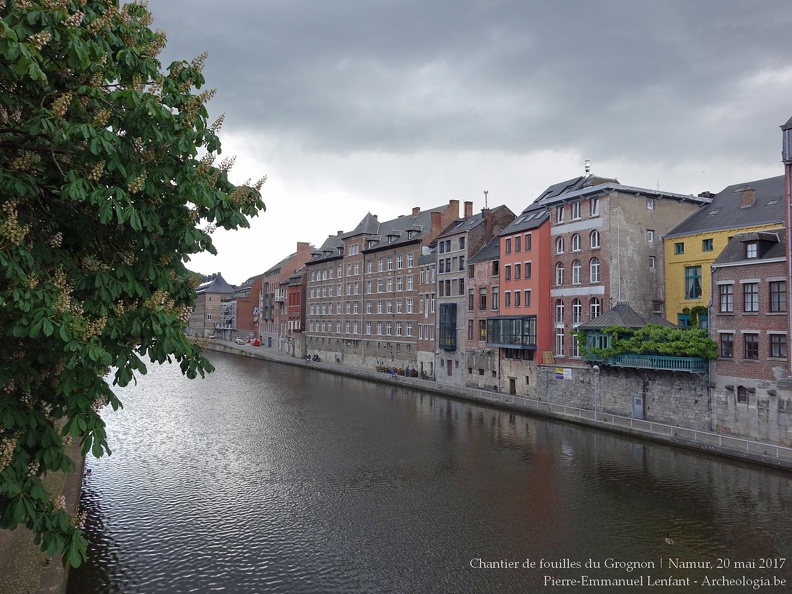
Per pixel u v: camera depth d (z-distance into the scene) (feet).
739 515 64.18
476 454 92.63
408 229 203.82
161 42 33.27
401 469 84.94
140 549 57.26
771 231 102.53
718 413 96.43
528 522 63.98
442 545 58.34
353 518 65.67
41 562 45.19
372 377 188.85
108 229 31.94
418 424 117.29
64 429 25.68
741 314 93.66
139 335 29.37
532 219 148.46
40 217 31.60
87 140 26.76
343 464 87.92
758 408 90.33
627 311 120.06
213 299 471.62
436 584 50.49
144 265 30.48
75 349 24.41
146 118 27.86
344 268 245.65
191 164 31.58
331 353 253.44
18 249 25.43
